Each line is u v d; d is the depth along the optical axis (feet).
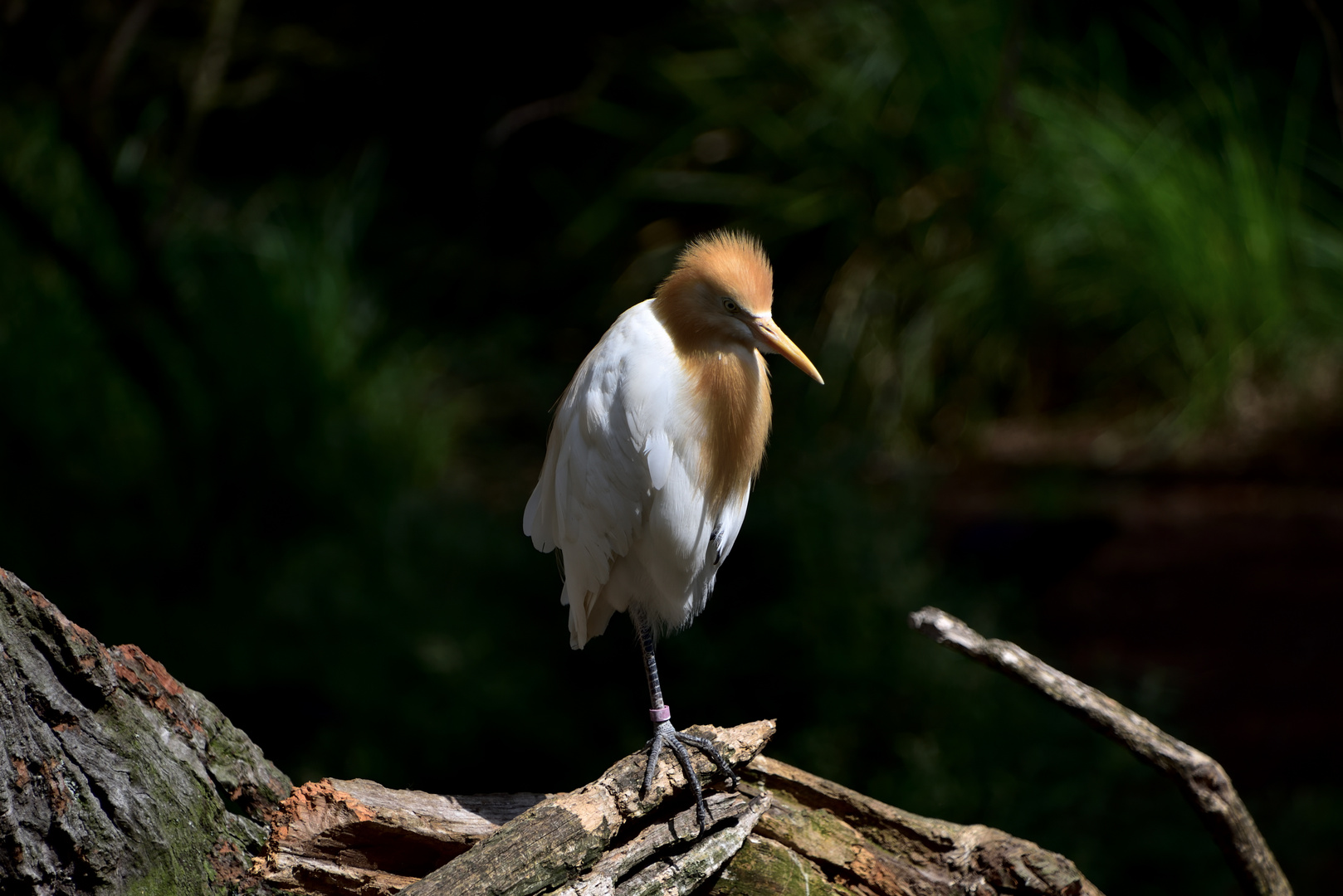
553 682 30.71
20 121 43.55
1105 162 48.19
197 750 12.26
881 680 28.17
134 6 36.19
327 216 52.34
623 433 14.97
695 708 28.86
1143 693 29.12
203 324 41.83
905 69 50.90
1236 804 14.93
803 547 30.66
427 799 13.52
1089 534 38.86
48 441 38.50
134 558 36.01
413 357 53.47
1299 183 49.90
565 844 11.71
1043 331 51.70
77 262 34.32
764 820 14.20
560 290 61.21
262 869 12.38
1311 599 34.01
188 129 43.06
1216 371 46.68
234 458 38.78
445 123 65.36
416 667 30.32
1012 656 14.42
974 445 48.91
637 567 16.12
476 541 36.55
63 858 10.85
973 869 14.26
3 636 10.55
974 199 50.39
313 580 34.06
